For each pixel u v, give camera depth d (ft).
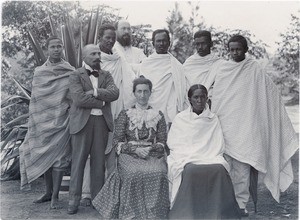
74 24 18.28
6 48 18.65
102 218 14.56
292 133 16.17
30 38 17.87
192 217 13.62
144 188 13.84
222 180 13.79
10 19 18.48
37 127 15.57
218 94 15.69
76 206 14.94
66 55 17.60
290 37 17.12
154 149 14.55
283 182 16.46
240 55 15.48
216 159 14.40
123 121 14.78
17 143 19.45
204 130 15.03
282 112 16.12
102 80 15.06
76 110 14.76
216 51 17.37
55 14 18.49
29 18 18.53
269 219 14.97
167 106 15.96
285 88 17.37
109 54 16.07
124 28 16.76
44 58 18.04
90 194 15.84
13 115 19.69
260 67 15.81
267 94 15.90
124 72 16.17
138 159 14.35
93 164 15.06
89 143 14.89
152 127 14.76
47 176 16.07
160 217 13.75
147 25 17.66
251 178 15.78
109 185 14.29
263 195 17.22
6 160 18.24
